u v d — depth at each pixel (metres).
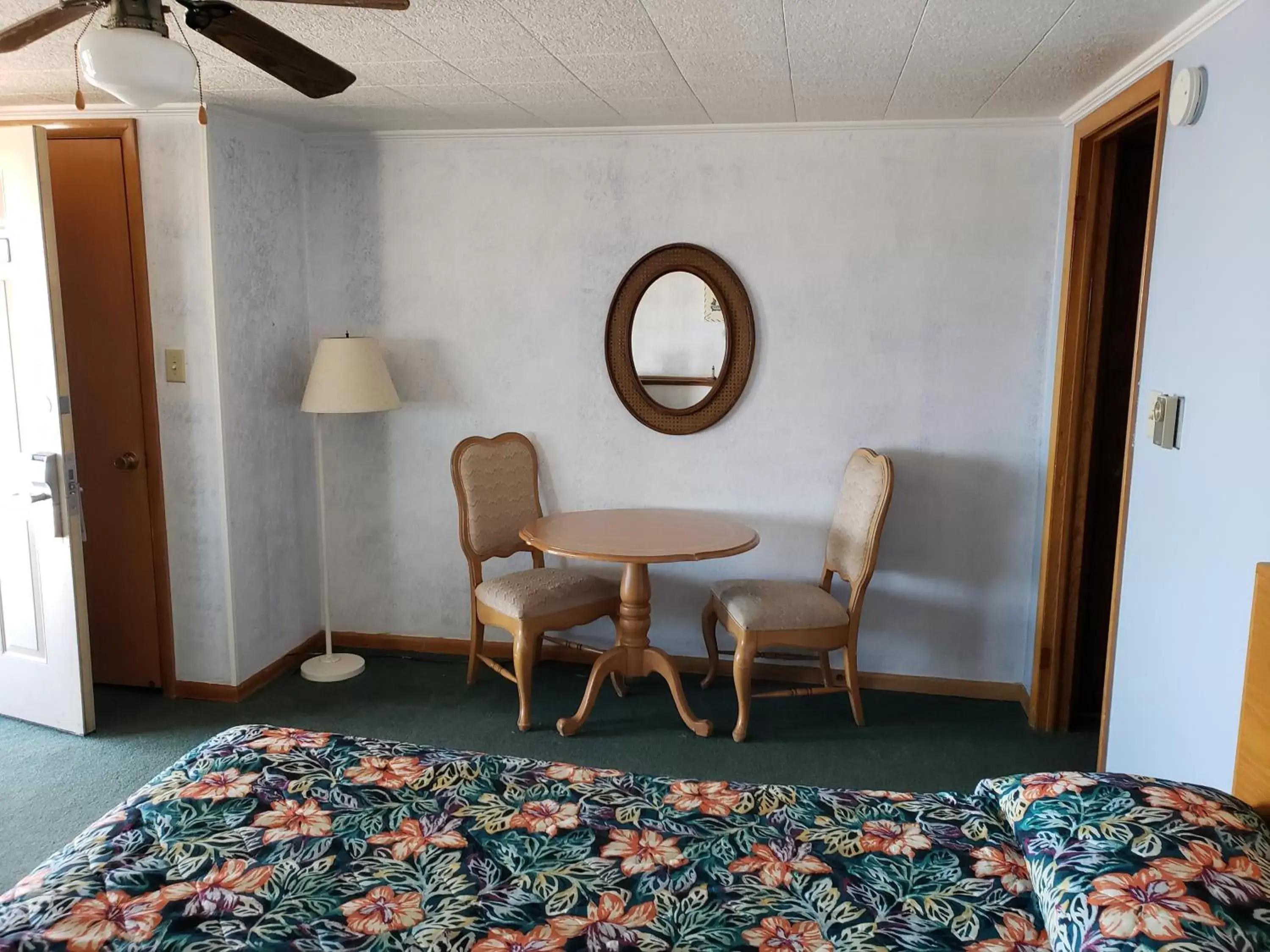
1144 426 2.27
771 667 3.68
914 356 3.42
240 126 3.32
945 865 1.50
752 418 3.56
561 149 3.56
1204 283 1.97
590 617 3.38
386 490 3.90
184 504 3.37
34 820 2.57
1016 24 2.16
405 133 3.62
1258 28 1.76
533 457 3.73
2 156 2.83
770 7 2.07
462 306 3.73
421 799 1.69
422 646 3.97
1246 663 1.52
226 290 3.29
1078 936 1.22
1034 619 3.35
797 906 1.40
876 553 3.14
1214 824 1.36
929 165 3.31
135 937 1.28
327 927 1.32
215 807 1.63
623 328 3.59
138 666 3.52
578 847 1.55
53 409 2.92
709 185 3.47
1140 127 2.81
